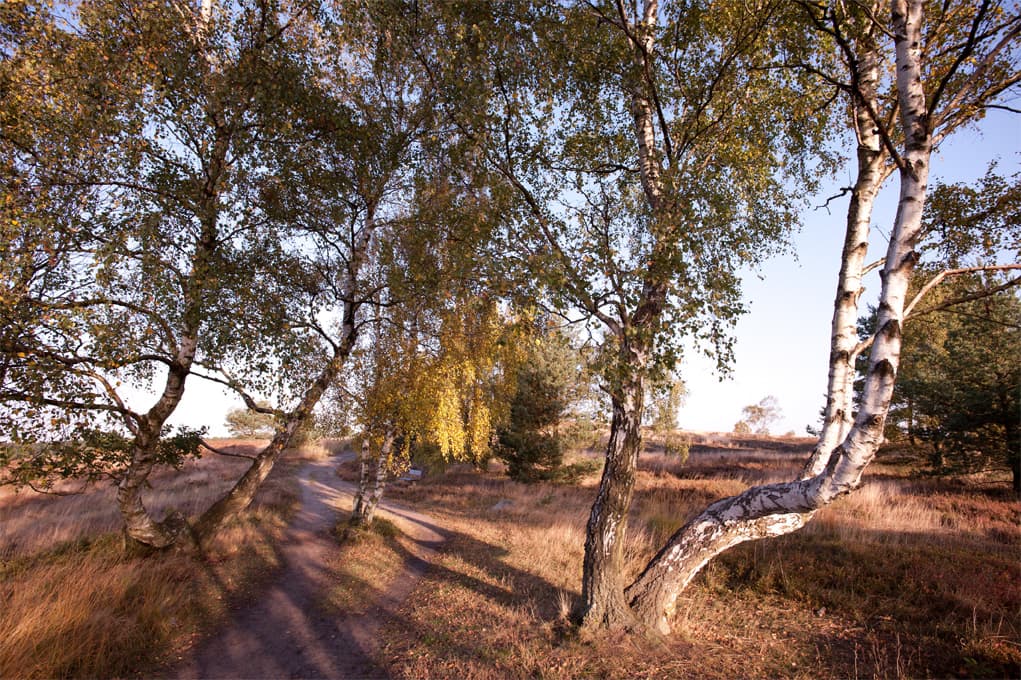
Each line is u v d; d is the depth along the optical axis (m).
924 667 4.61
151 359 8.05
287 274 9.91
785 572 7.52
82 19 7.13
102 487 19.62
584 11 6.23
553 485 20.89
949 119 6.36
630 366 5.05
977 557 7.50
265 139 8.84
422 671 5.16
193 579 8.10
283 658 5.66
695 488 16.19
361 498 12.56
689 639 5.48
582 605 5.89
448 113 6.88
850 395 5.44
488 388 13.90
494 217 6.39
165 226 7.79
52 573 6.55
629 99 6.95
